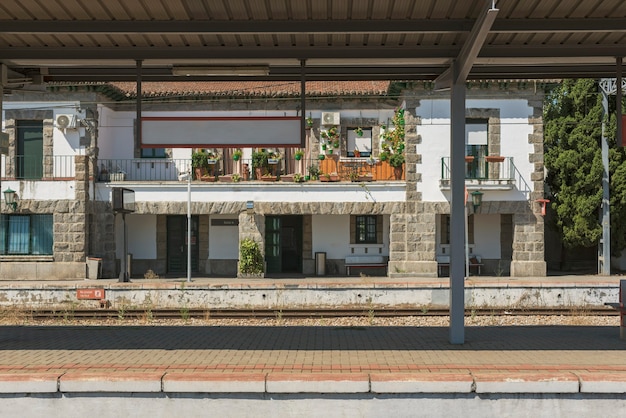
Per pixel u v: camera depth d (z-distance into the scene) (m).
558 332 10.81
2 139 9.85
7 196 24.23
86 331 11.02
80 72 10.96
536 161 24.73
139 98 9.77
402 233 24.70
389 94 25.28
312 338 10.08
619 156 25.41
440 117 24.53
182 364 7.91
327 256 26.52
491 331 10.96
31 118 24.84
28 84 10.89
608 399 7.17
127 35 9.33
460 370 7.52
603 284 16.80
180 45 9.94
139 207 24.91
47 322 15.03
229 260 26.67
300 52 9.80
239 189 24.88
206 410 7.18
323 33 9.02
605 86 24.78
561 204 25.69
